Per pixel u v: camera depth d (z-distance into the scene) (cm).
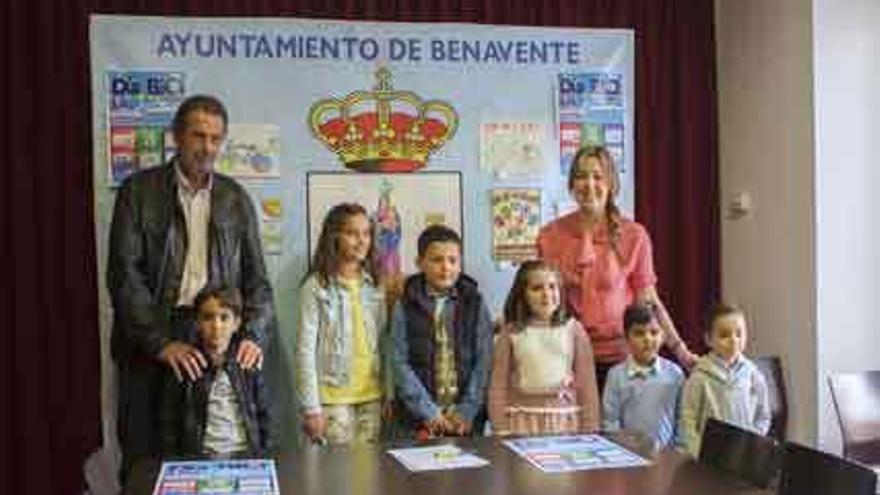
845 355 394
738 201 433
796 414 402
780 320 411
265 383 357
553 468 242
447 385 347
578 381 346
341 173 383
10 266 373
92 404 378
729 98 438
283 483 231
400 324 351
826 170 390
